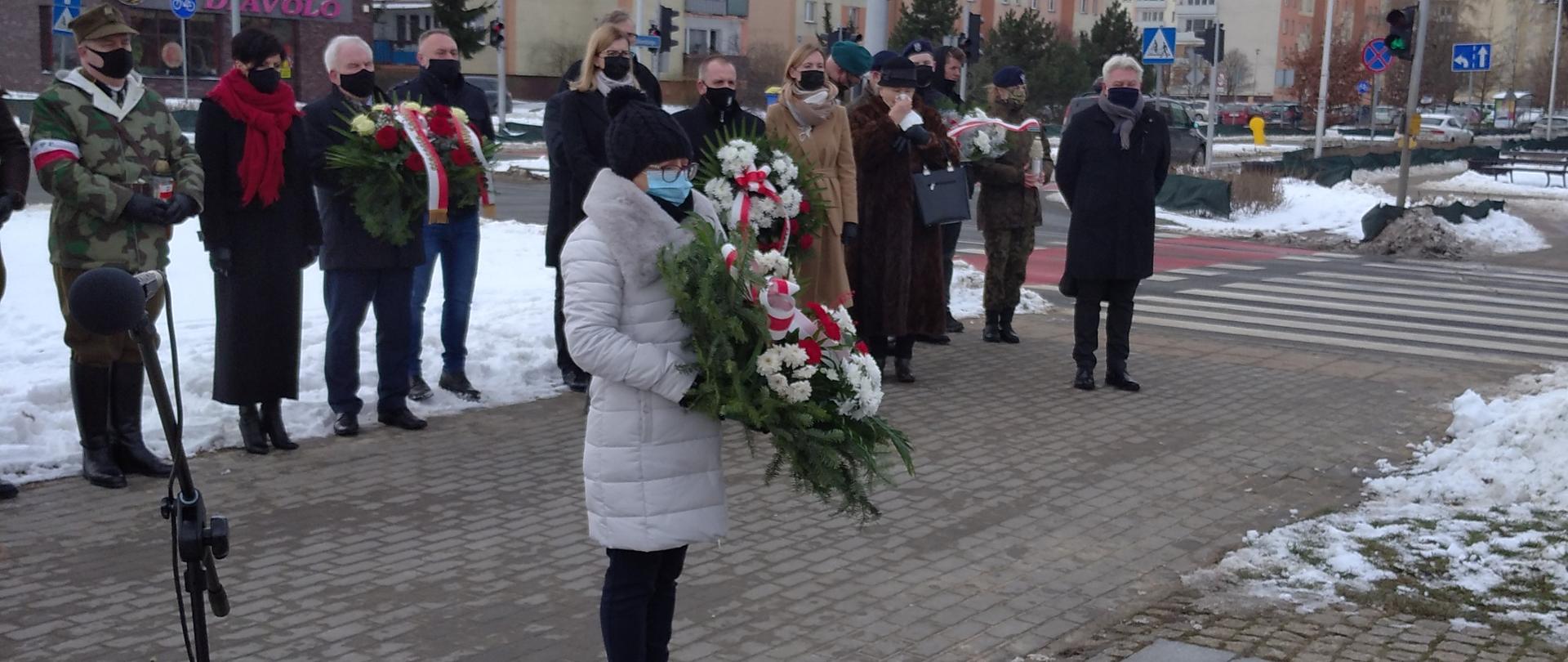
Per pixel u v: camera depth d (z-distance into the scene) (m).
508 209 20.59
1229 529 6.14
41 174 5.89
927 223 8.66
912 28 44.06
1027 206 10.34
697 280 3.60
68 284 6.15
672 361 3.65
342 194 7.07
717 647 4.65
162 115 6.32
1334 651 4.61
